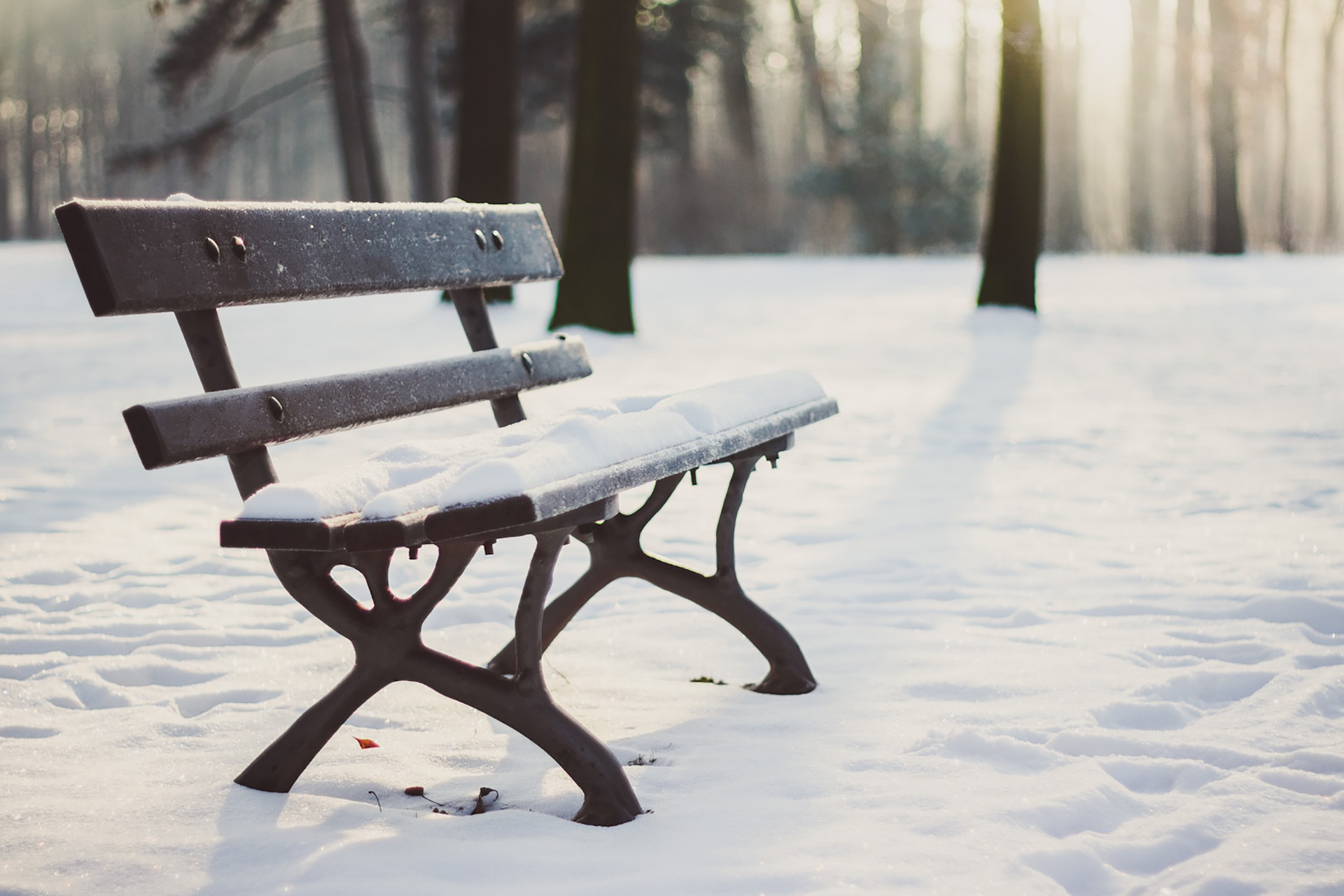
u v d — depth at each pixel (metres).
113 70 70.94
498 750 2.62
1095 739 2.59
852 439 6.86
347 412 2.62
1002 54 14.21
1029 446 6.57
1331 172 46.34
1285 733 2.64
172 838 2.14
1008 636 3.45
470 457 2.48
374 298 18.22
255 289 2.43
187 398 2.22
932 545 4.54
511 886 1.97
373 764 2.52
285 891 1.95
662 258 31.78
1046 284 20.98
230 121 31.95
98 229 2.10
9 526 4.85
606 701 2.94
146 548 4.50
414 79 32.97
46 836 2.15
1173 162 45.41
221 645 3.39
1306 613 3.58
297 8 37.53
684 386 8.58
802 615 3.72
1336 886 1.98
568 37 33.28
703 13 36.34
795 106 52.88
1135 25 33.53
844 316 15.09
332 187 73.69
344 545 2.10
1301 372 9.69
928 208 35.03
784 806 2.29
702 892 1.95
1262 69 31.91
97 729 2.71
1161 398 8.40
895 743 2.62
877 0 41.09
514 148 15.07
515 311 14.66
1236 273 23.53
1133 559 4.28
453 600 3.82
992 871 2.01
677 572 3.06
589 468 2.23
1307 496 5.25
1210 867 2.05
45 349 11.92
